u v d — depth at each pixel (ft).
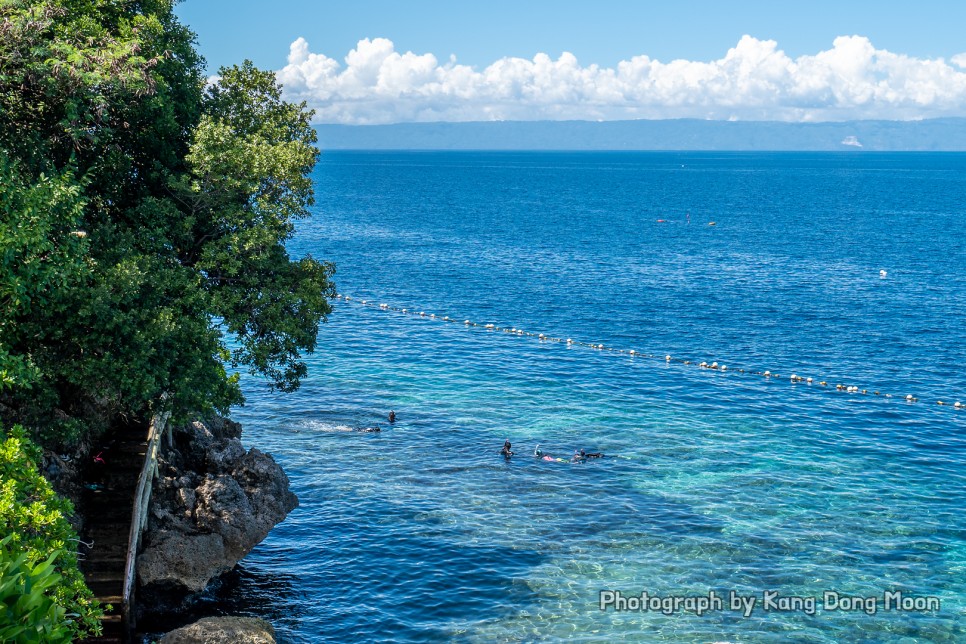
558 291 361.30
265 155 131.23
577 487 153.99
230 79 153.48
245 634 98.89
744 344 270.05
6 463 71.20
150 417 124.57
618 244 529.04
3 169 92.84
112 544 112.27
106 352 98.84
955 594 117.19
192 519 123.44
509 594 117.50
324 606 115.14
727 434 184.65
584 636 107.04
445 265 431.43
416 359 246.68
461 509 144.66
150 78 111.96
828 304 335.47
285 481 143.13
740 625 109.29
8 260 87.71
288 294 132.36
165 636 98.73
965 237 576.61
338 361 241.96
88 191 125.29
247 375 222.69
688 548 130.31
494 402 206.08
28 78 105.19
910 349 264.93
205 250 127.24
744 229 625.41
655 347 266.16
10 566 39.68
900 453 173.99
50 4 111.86
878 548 130.52
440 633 108.37
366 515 142.20
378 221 654.12
